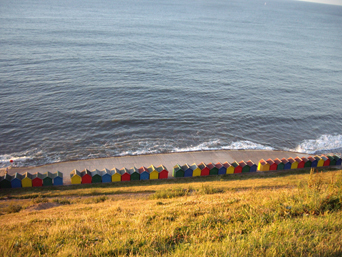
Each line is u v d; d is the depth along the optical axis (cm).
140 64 7762
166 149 3838
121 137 4094
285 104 5675
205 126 4569
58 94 5375
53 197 2383
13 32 10419
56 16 16288
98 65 7369
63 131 4144
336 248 746
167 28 15100
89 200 2161
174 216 1259
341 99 6150
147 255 818
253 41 12975
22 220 1537
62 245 973
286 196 1341
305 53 11100
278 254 743
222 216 1170
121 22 16200
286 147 4116
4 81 5769
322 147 4150
